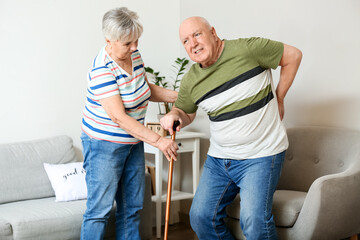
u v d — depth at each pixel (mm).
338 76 2938
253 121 2256
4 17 3133
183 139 3543
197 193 2559
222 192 2492
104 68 2275
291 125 3213
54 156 3105
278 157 2305
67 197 2855
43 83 3307
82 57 3471
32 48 3250
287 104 3230
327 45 2984
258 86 2246
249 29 3469
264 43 2223
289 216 2445
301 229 2391
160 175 3469
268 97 2289
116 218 2635
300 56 2297
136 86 2383
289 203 2486
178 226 3885
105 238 2779
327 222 2361
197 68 2352
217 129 2363
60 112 3391
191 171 3953
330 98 2986
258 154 2299
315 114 3070
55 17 3334
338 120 2949
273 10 3289
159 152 3451
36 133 3295
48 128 3342
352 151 2658
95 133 2381
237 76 2234
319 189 2334
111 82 2273
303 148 2875
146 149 3547
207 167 2561
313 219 2332
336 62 2943
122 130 2379
